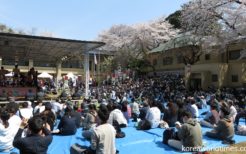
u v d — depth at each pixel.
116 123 9.20
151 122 10.45
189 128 7.09
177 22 44.44
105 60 48.38
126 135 9.35
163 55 40.81
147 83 33.75
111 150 5.71
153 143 8.30
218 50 27.89
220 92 23.47
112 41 48.94
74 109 11.55
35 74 20.38
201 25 26.94
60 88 28.48
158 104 12.93
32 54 23.28
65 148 7.65
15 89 18.91
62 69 46.91
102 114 5.90
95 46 17.05
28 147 4.44
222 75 29.41
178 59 37.91
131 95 25.52
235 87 28.44
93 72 47.75
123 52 44.97
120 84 36.50
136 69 43.00
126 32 49.25
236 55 29.34
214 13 25.39
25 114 8.70
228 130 8.34
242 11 23.88
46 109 9.06
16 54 23.62
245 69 27.53
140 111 12.09
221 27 25.91
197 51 33.09
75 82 33.22
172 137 8.01
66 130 9.03
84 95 19.62
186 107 11.84
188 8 27.88
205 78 30.45
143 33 42.44
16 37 14.01
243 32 23.44
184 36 34.53
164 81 33.41
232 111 11.10
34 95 18.28
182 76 35.19
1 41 16.02
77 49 18.70
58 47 18.16
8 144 6.84
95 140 5.63
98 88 29.03
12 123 6.97
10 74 25.02
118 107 11.77
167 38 42.25
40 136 4.63
